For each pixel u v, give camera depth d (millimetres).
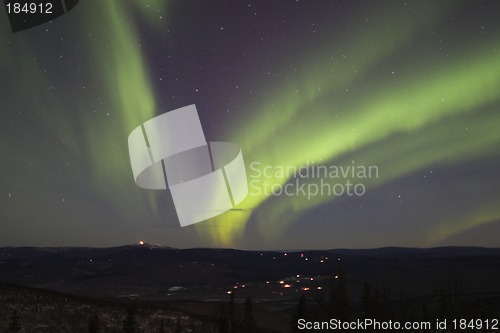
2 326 34844
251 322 37500
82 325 37312
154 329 38125
